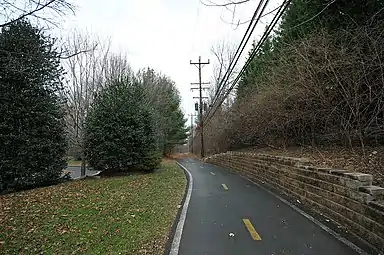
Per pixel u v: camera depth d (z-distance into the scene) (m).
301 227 6.82
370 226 5.73
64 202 10.12
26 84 14.28
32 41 13.41
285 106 15.53
